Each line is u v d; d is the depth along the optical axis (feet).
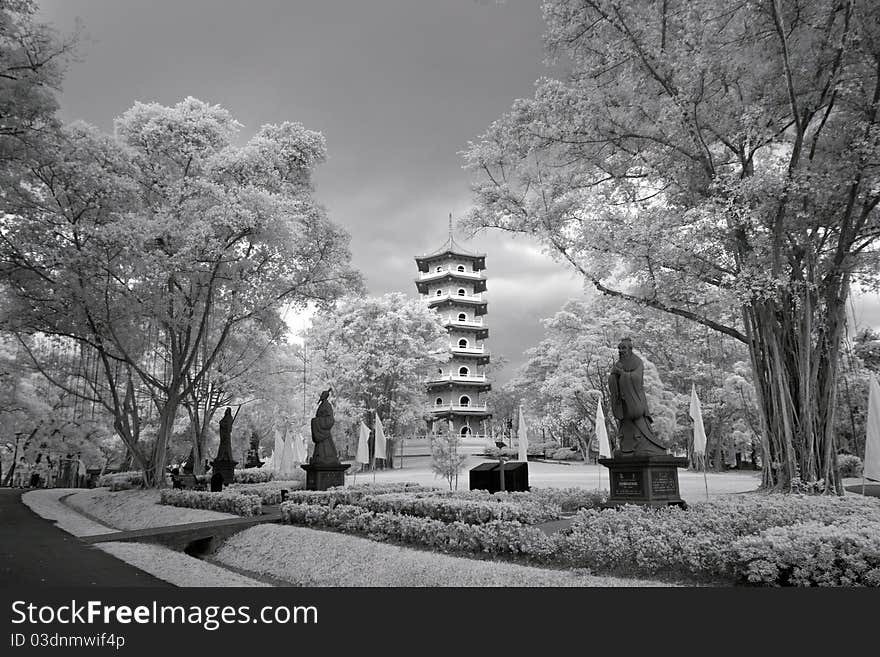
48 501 96.84
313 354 177.37
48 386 146.82
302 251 94.27
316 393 168.86
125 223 73.82
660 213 63.72
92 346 89.51
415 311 188.44
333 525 49.24
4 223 74.02
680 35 56.44
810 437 58.13
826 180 53.78
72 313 81.10
